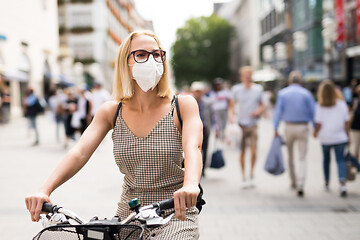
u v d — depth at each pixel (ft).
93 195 20.48
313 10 98.43
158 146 6.82
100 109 7.50
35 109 41.42
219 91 39.04
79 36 144.15
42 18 96.63
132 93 7.11
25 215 16.90
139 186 6.99
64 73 114.73
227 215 17.02
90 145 7.18
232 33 212.84
